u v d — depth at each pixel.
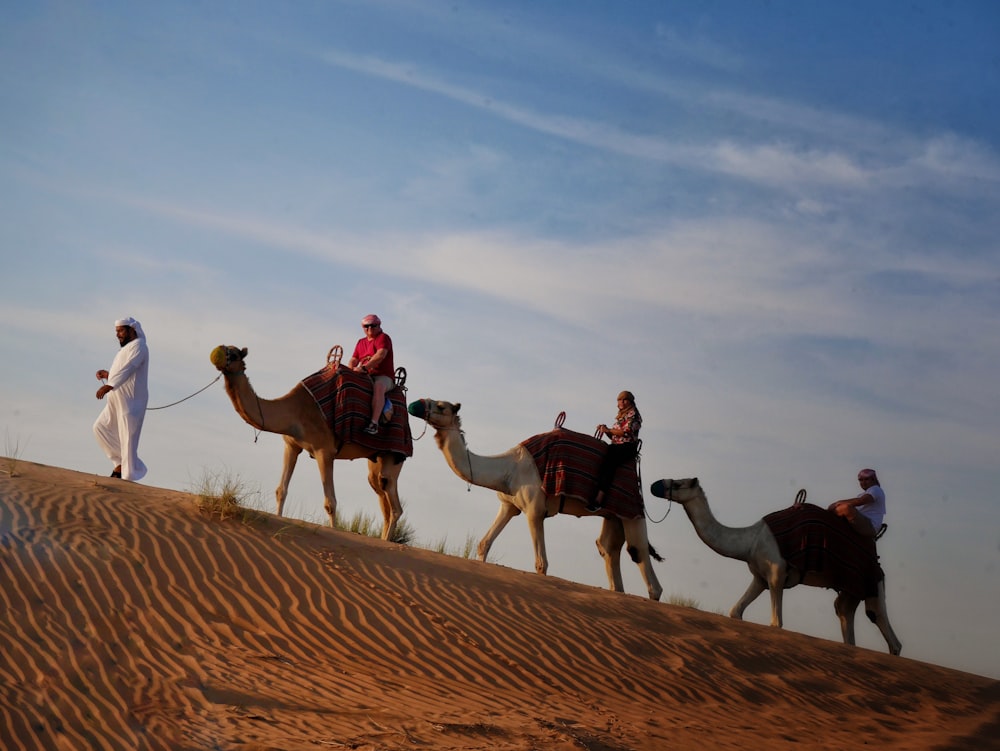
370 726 8.29
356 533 14.61
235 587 10.72
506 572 13.78
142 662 8.73
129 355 13.88
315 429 14.02
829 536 15.67
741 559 15.94
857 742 11.02
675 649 12.66
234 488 12.70
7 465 12.88
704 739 10.08
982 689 14.48
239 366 13.41
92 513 11.45
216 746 7.39
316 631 10.44
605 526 15.81
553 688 10.80
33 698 7.63
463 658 10.84
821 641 14.76
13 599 9.19
